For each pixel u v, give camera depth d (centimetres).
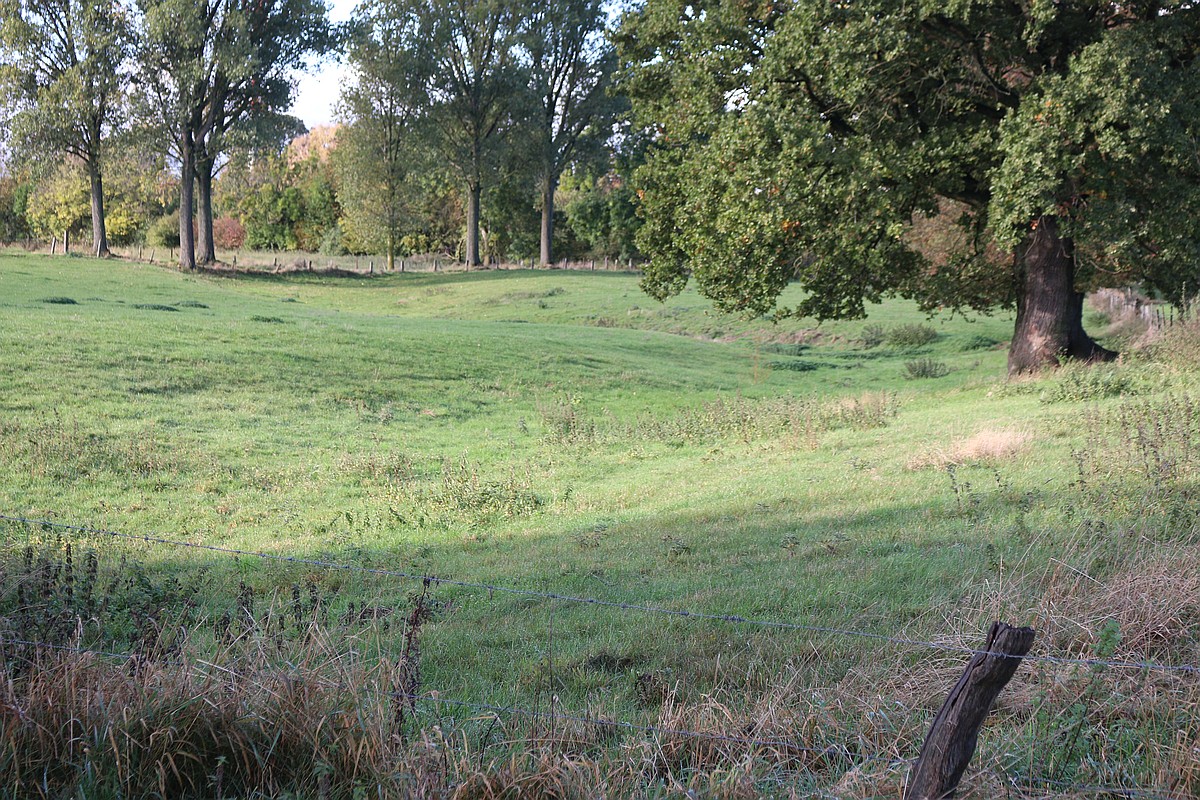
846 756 502
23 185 10312
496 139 7838
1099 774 470
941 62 2203
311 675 503
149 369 2606
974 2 2050
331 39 6550
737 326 5097
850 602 807
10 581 714
